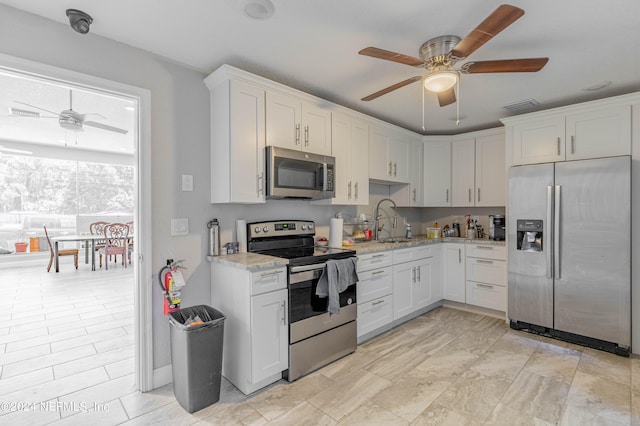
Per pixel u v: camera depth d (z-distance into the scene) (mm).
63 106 3900
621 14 1692
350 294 2621
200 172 2379
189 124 2322
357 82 2641
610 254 2609
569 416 1816
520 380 2211
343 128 3057
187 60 2250
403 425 1754
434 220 4641
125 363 2465
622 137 2650
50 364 2439
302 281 2266
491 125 3873
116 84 1989
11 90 3398
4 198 6453
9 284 4875
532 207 3002
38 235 6738
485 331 3117
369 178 3393
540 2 1598
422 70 2410
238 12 1714
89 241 6875
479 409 1890
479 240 3592
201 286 2379
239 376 2109
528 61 1711
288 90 2516
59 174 6922
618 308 2582
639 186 2574
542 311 2953
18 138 5961
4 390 2096
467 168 3992
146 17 1760
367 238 3666
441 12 1705
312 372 2332
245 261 2131
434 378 2242
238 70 2207
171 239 2227
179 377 1938
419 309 3549
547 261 2898
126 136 5742
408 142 3963
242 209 2645
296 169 2518
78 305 3863
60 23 1812
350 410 1890
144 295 2094
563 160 2930
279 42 2023
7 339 2895
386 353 2645
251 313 2000
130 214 7734
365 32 1904
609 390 2080
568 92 2789
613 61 2225
